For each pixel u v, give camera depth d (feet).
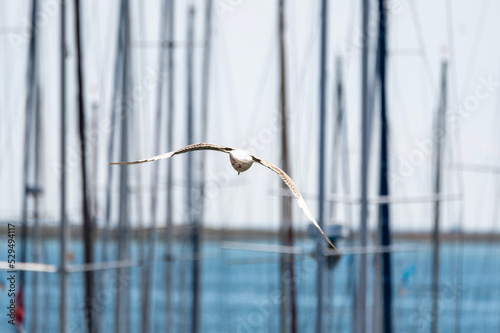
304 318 217.77
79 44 132.46
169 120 171.53
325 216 138.41
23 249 160.86
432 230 196.75
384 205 159.33
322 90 137.18
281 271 172.45
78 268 123.85
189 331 211.82
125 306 156.25
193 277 187.32
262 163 52.85
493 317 321.32
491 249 250.37
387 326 160.97
